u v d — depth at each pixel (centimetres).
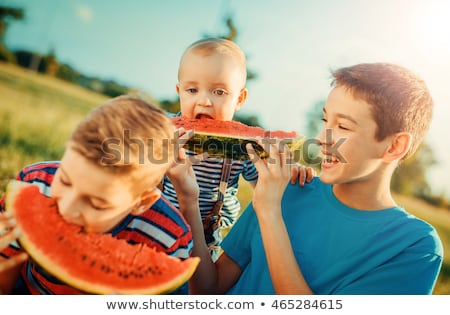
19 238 174
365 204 221
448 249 590
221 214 316
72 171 161
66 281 175
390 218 215
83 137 162
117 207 171
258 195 217
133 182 167
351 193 222
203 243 235
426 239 205
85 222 174
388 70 214
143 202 181
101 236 184
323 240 223
